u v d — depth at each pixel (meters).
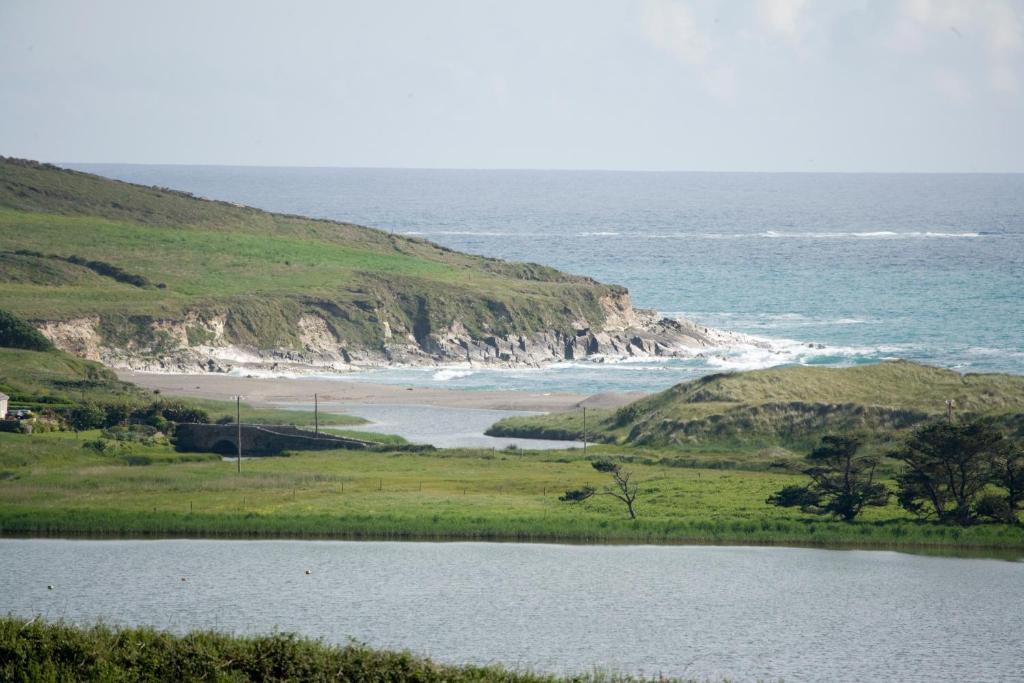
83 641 178.62
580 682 185.25
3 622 184.75
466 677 176.75
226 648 177.25
